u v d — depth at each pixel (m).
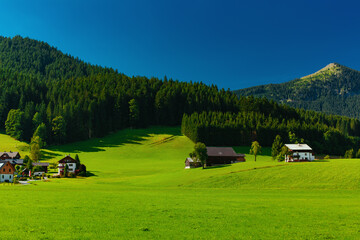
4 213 31.58
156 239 22.80
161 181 82.69
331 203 41.44
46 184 78.56
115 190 62.00
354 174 69.50
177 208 36.66
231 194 53.97
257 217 31.42
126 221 28.86
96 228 25.81
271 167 84.25
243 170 83.50
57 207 36.19
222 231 25.47
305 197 49.03
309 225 28.03
